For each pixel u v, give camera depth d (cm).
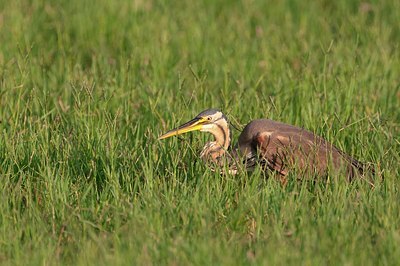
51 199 1842
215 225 1744
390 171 1972
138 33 3178
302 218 1727
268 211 1809
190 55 3017
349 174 2038
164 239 1650
